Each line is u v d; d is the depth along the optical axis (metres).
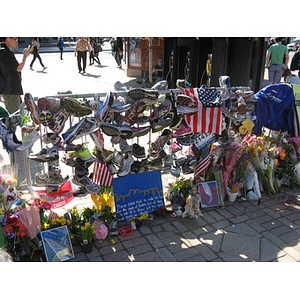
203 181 4.55
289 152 5.08
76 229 3.64
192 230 4.02
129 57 13.01
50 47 24.39
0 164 3.70
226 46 7.46
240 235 3.95
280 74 9.22
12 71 5.68
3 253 2.69
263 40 7.91
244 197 4.74
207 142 4.34
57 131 3.47
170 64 9.87
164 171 4.32
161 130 4.01
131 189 4.07
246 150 4.75
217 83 7.66
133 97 3.71
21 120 3.42
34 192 3.56
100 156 3.82
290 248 3.75
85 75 13.20
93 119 3.53
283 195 4.90
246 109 4.38
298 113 5.00
